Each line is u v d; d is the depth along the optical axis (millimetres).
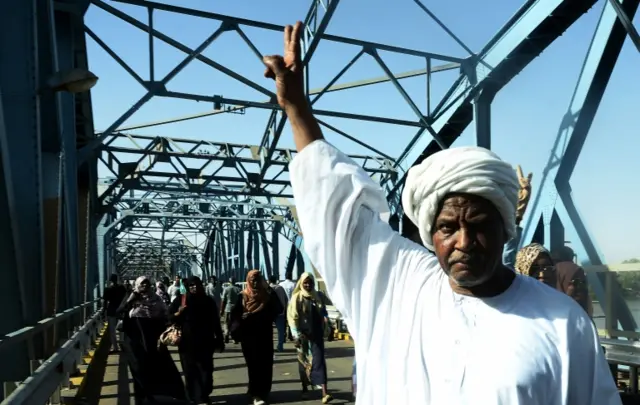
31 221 4398
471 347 1227
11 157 4258
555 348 1191
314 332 6781
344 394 7070
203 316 6621
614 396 1218
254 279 6715
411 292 1404
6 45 4148
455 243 1246
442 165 1269
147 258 74812
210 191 14430
